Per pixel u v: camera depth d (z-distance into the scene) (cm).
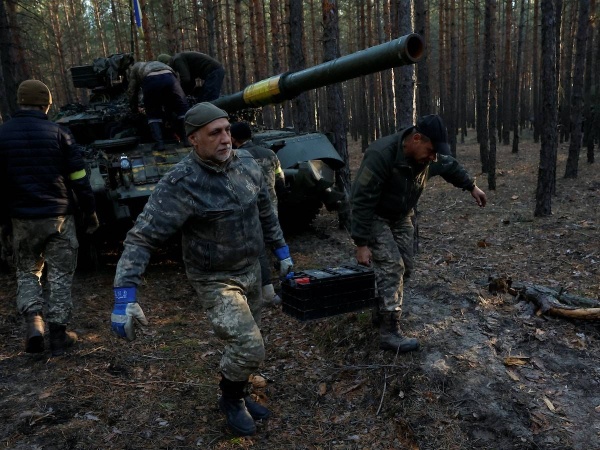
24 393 345
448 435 282
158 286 577
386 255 345
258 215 282
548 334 367
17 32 1486
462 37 2569
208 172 260
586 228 752
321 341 403
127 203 568
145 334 441
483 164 1444
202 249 267
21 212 379
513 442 272
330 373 357
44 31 2672
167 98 627
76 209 557
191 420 314
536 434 276
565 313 384
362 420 307
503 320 389
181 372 371
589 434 274
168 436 299
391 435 291
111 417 317
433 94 3553
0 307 507
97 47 3684
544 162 838
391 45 353
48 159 383
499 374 323
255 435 298
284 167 663
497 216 888
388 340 352
